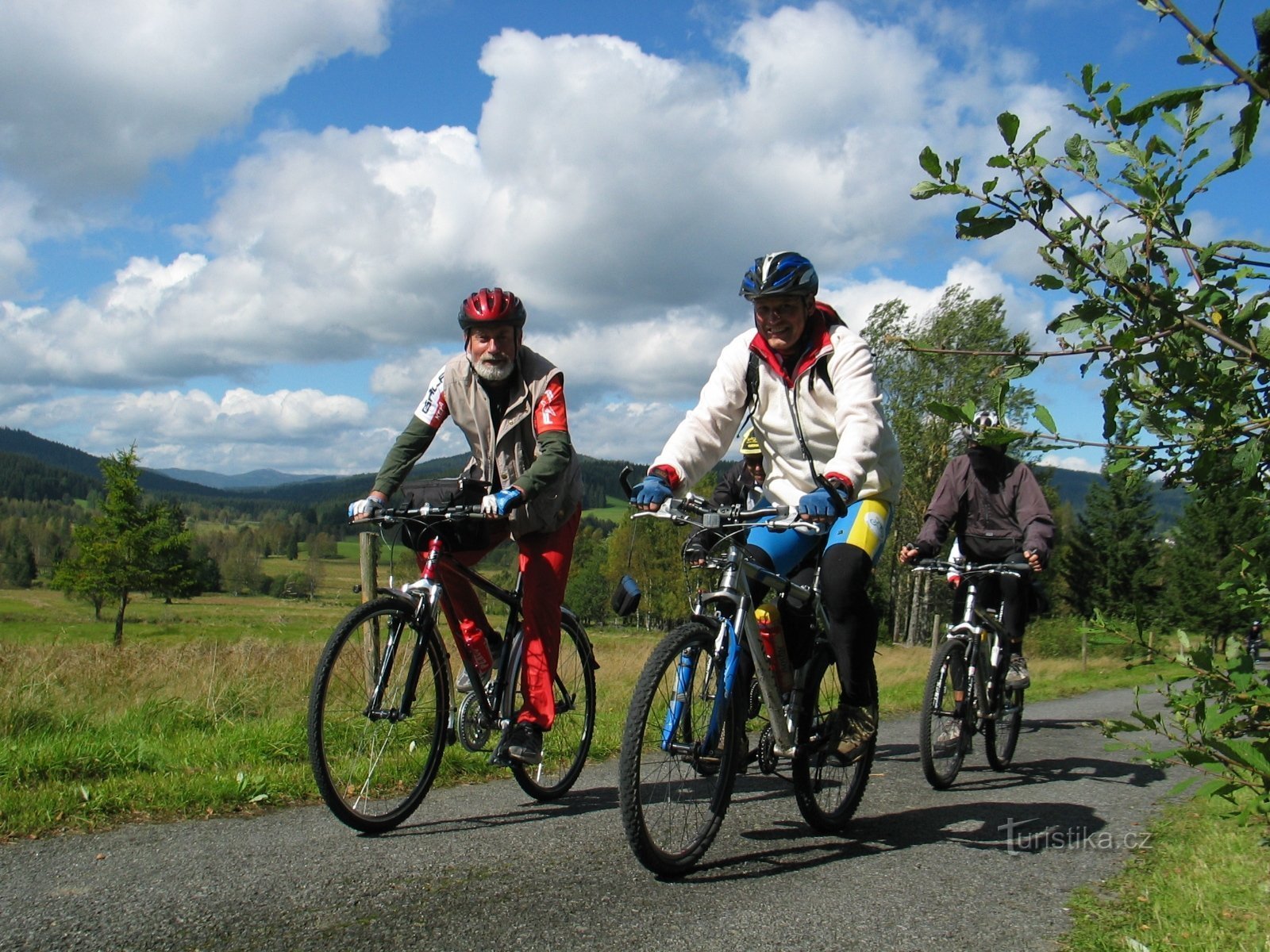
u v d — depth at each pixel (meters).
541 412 4.00
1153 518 41.25
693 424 3.81
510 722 4.09
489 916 2.80
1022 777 5.32
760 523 3.23
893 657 19.53
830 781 3.91
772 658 3.65
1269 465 2.36
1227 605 2.87
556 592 4.12
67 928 2.63
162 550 47.94
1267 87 1.67
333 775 3.68
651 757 3.14
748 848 3.61
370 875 3.13
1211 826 3.96
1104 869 3.43
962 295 37.56
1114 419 2.12
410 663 3.89
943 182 2.13
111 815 3.77
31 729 6.18
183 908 2.79
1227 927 2.80
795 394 3.72
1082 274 2.03
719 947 2.62
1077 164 2.06
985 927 2.83
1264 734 2.63
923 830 3.98
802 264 3.57
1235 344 1.96
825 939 2.69
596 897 2.98
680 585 50.00
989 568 5.44
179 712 6.76
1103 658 23.36
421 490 3.93
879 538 3.76
